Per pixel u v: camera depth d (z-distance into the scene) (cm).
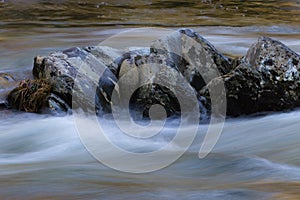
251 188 696
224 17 2706
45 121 1095
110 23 2470
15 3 2916
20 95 1164
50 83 1160
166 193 679
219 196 664
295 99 1148
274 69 1151
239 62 1234
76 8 2866
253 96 1133
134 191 684
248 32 2327
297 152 930
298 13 2877
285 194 666
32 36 2159
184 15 2734
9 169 853
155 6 2991
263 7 3058
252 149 962
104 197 664
